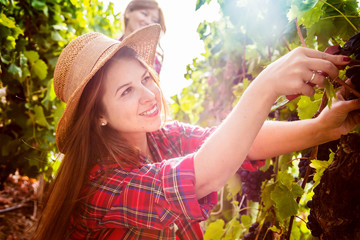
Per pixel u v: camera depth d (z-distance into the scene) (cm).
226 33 225
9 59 263
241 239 187
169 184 99
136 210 103
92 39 126
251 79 218
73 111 123
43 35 326
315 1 100
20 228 361
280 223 143
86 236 121
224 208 241
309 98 123
